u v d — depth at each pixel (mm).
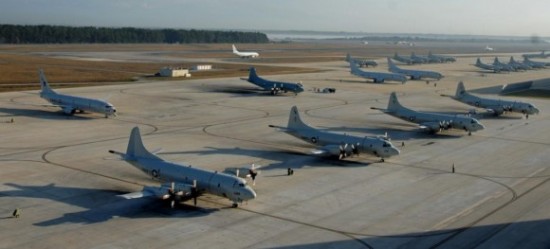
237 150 84312
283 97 149500
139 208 56625
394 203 60375
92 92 147875
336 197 62125
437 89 179375
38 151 79875
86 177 67125
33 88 151250
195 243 47750
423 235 50781
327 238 49719
